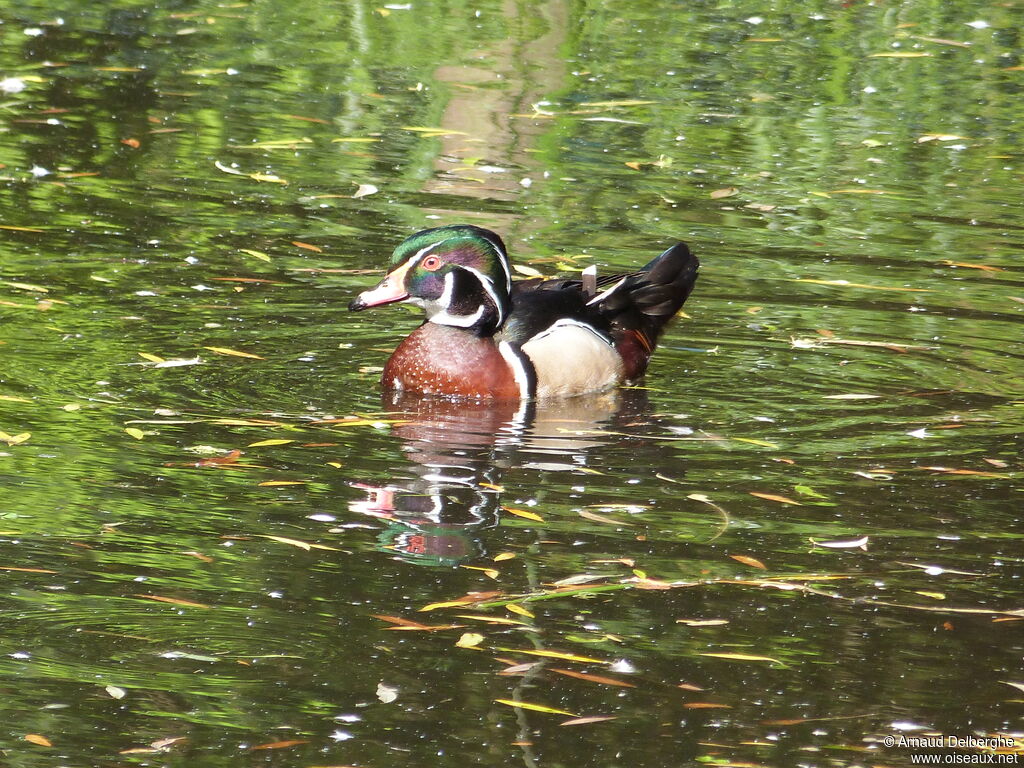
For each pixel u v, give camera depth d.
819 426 11.54
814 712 7.56
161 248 15.20
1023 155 19.06
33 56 21.58
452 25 24.34
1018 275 15.09
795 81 21.94
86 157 17.84
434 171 17.97
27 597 8.45
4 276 14.19
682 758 7.14
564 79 21.78
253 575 8.81
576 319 12.84
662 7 25.62
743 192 17.55
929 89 21.75
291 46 22.97
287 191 17.05
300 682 7.71
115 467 10.30
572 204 16.95
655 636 8.26
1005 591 8.81
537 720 7.43
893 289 14.67
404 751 7.14
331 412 11.65
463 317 12.36
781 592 8.77
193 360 12.50
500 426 11.55
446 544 9.30
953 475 10.52
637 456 10.88
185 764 6.97
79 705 7.43
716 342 13.51
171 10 24.62
